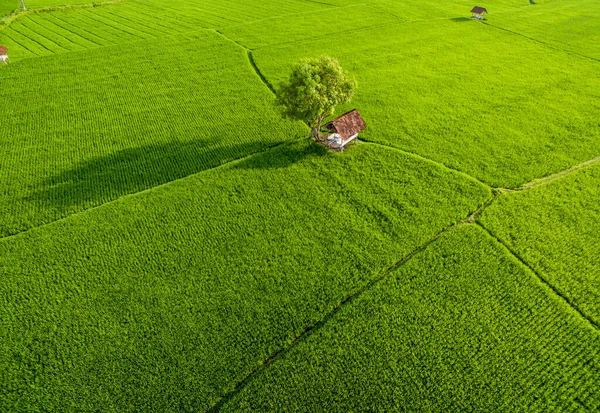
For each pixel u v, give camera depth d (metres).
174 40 67.12
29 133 43.72
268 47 64.62
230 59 60.53
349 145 41.78
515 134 43.56
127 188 36.72
